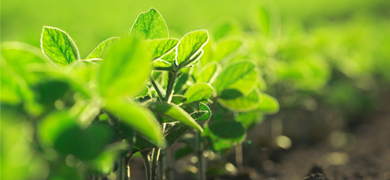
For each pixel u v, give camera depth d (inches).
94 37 63.3
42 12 129.0
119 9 130.6
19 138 18.4
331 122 69.3
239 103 28.8
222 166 35.5
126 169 24.0
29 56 19.6
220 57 30.5
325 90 64.0
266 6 47.8
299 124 70.1
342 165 44.6
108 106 19.0
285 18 156.0
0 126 18.4
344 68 64.6
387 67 75.9
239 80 28.1
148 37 23.3
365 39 71.0
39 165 19.0
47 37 23.0
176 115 20.9
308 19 151.3
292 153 53.4
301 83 54.7
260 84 33.4
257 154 51.1
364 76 72.2
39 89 18.7
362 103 72.7
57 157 19.0
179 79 26.8
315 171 33.9
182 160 51.7
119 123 20.8
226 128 29.7
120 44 18.6
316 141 60.6
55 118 18.2
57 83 18.7
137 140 23.5
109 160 19.8
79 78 19.8
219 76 28.3
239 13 157.8
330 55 65.1
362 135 61.7
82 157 18.4
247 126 35.5
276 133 55.9
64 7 146.1
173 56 23.3
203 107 25.5
